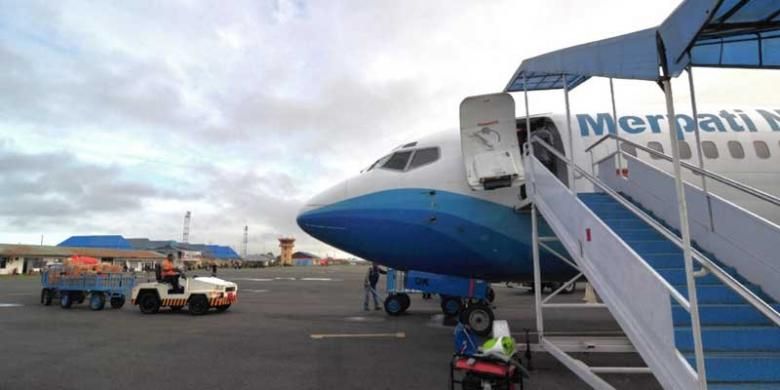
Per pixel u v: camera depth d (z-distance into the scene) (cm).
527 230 887
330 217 994
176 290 1623
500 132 896
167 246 12838
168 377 726
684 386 348
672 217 698
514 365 544
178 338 1100
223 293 1650
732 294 523
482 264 941
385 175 991
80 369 779
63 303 1819
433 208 927
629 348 730
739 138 895
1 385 678
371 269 1811
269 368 786
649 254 620
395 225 945
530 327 1298
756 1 412
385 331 1222
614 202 792
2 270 6744
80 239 9894
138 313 1647
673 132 343
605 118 949
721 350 454
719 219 612
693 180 855
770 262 531
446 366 799
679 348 462
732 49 543
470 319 1040
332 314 1642
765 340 452
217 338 1100
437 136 1003
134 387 670
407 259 972
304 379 713
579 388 671
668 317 370
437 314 1638
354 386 673
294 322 1411
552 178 680
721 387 407
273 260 19200
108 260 8275
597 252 520
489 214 901
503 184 874
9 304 1959
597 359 876
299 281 4241
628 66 396
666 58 347
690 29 310
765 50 544
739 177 858
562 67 572
